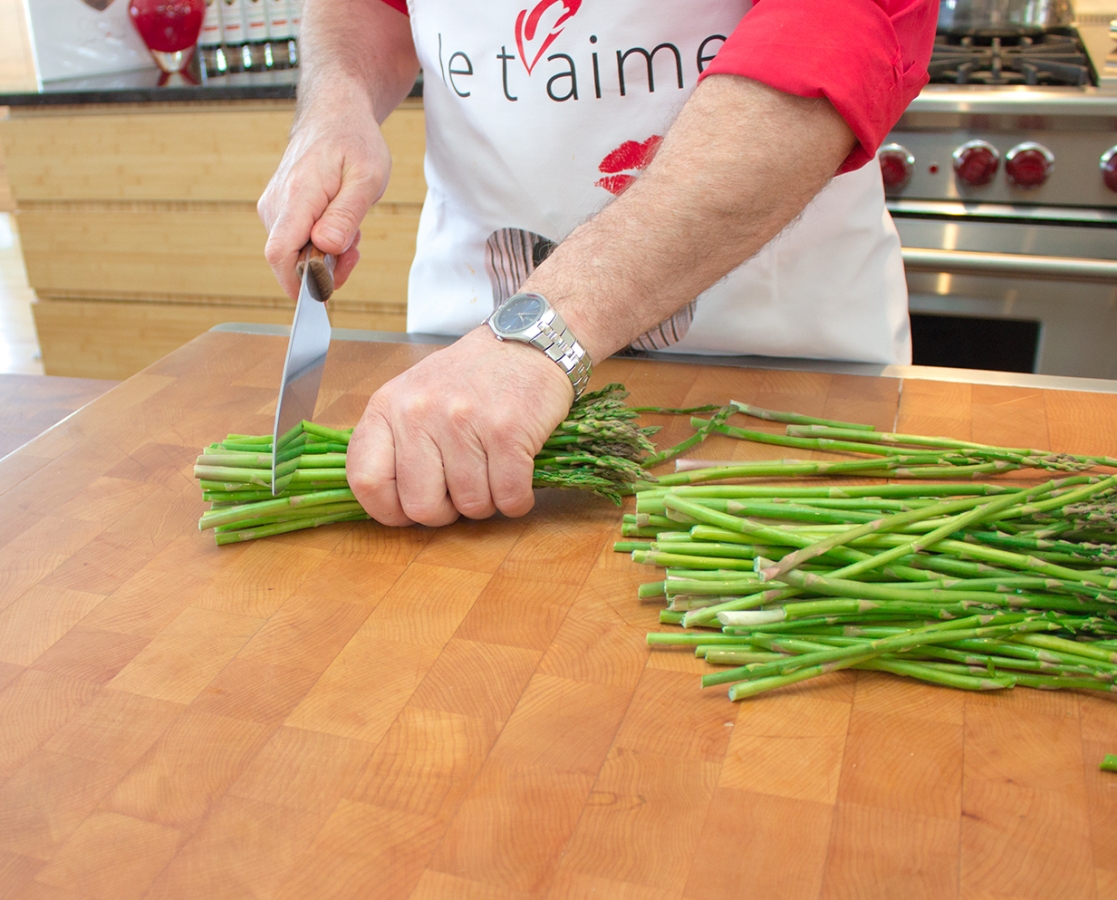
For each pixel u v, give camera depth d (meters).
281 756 0.72
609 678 0.79
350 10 1.43
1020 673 0.77
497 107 1.34
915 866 0.62
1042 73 2.04
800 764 0.70
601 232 0.98
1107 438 1.09
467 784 0.69
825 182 0.99
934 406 1.17
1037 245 2.04
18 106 2.59
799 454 1.09
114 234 2.74
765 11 0.95
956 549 0.84
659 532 0.94
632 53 1.27
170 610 0.88
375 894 0.61
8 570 0.93
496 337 0.97
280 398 0.92
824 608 0.79
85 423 1.20
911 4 0.96
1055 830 0.64
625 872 0.62
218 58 2.74
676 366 1.31
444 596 0.89
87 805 0.68
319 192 1.14
